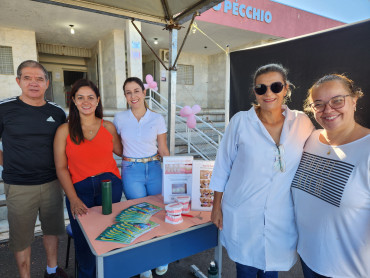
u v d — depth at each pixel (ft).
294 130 3.92
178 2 5.82
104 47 24.81
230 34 23.09
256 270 4.44
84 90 5.18
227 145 4.36
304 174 3.75
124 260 4.04
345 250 3.24
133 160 6.32
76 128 5.27
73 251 7.96
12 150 5.44
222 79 31.22
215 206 4.64
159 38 24.52
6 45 21.26
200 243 4.92
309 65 6.26
